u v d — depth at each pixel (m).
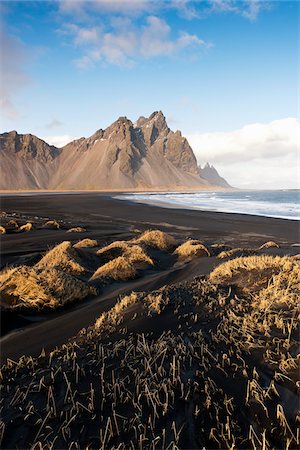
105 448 2.59
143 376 3.43
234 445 2.51
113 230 23.02
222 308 5.36
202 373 3.42
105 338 4.73
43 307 7.17
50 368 3.96
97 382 3.46
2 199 75.31
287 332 4.09
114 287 8.91
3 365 4.46
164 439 2.62
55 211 41.88
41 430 2.85
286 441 2.55
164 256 13.36
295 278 5.95
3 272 8.73
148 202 64.12
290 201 66.19
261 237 21.16
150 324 5.00
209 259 11.51
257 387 3.12
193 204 57.16
